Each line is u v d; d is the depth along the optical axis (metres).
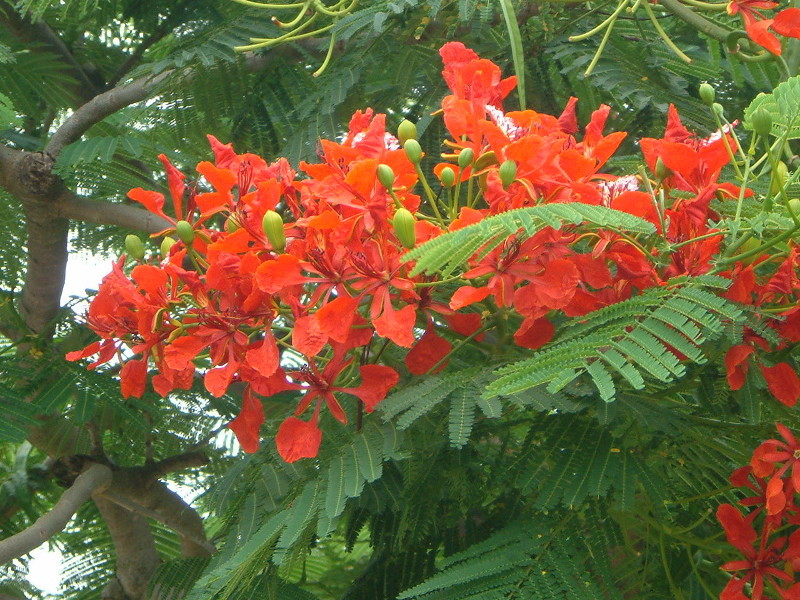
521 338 1.72
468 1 2.22
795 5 1.96
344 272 1.69
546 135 1.77
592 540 1.77
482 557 1.74
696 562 1.96
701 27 2.00
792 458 1.73
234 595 1.83
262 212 1.72
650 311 1.62
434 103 2.29
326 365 1.74
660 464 1.84
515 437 1.89
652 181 1.80
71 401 2.31
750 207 1.71
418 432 1.80
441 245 1.57
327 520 1.68
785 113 1.64
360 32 2.33
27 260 2.91
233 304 1.73
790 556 1.79
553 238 1.67
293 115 2.48
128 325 1.79
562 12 2.37
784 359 1.75
